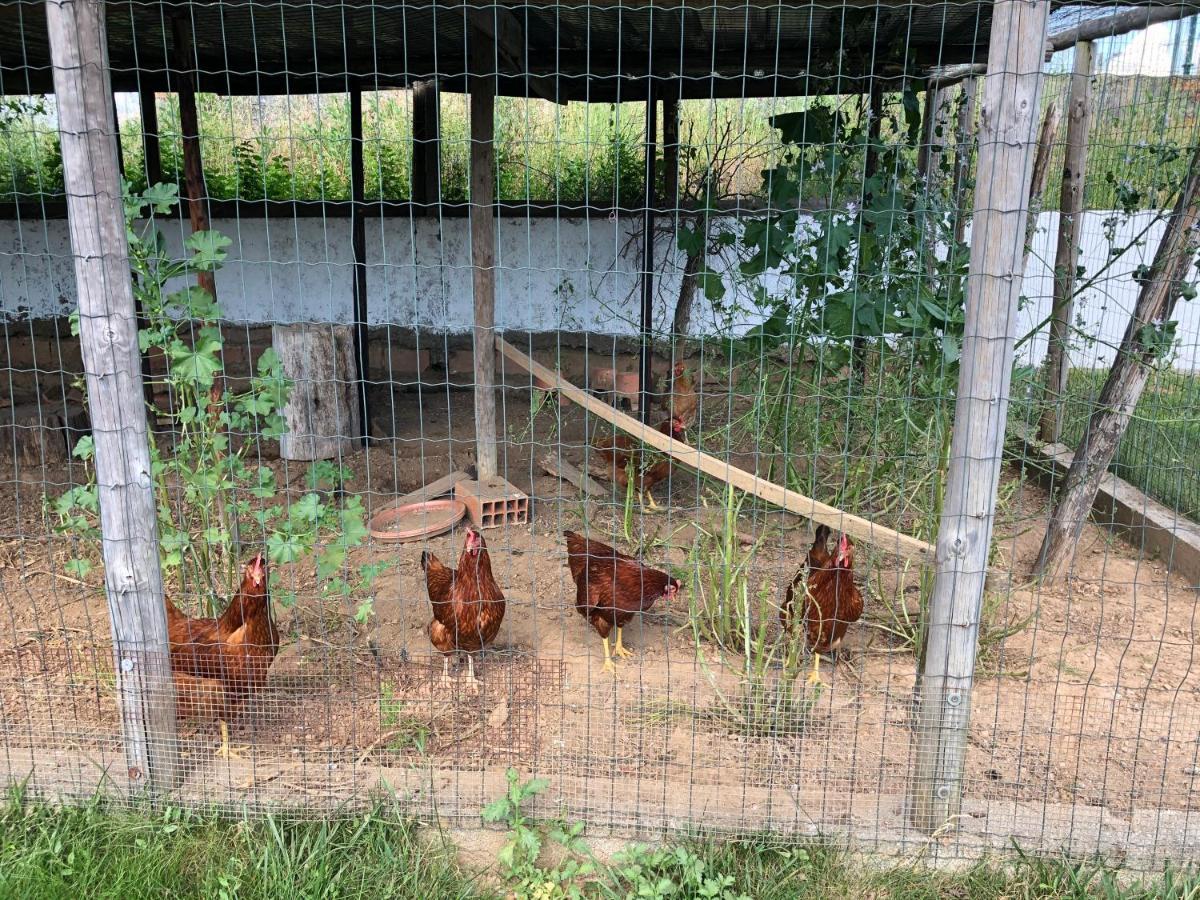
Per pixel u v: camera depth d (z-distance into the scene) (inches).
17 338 398.3
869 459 215.3
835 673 170.7
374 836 125.9
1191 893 116.7
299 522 173.0
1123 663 177.0
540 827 127.8
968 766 144.3
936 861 124.3
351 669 165.8
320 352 281.4
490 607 163.0
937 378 184.4
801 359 229.0
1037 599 199.9
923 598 152.9
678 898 119.4
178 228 405.7
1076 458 209.0
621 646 178.9
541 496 264.2
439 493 254.5
